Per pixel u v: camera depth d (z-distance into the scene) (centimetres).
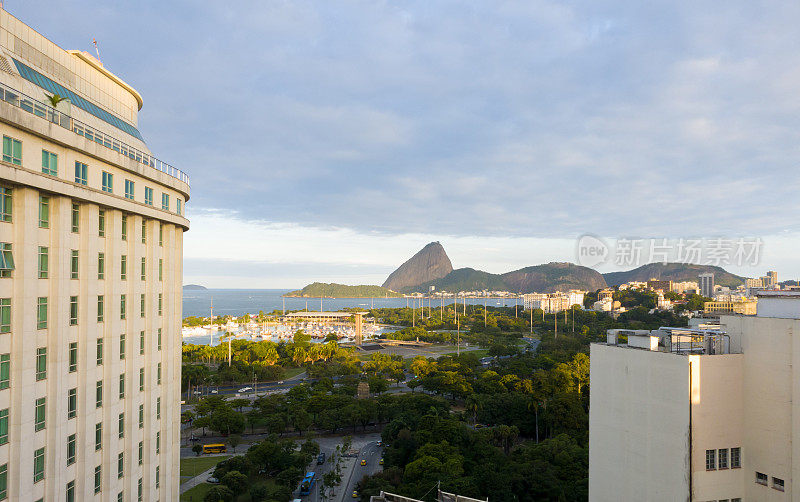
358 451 12238
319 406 13988
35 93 4700
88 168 4806
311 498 9500
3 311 3875
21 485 3934
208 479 10194
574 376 16250
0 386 3822
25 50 5000
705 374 3584
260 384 19988
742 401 3656
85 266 4766
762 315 3959
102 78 6347
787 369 3375
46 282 4309
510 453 11175
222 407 13375
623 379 4156
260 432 13775
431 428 11269
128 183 5538
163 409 6412
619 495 4150
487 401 13900
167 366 6525
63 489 4416
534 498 8869
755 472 3547
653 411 3844
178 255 6956
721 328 3931
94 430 4875
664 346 4241
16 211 3988
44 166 4234
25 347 3997
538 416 13162
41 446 4212
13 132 3891
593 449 4475
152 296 5988
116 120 6425
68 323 4503
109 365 5138
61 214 4397
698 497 3528
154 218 6031
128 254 5591
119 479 5309
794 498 3294
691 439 3531
